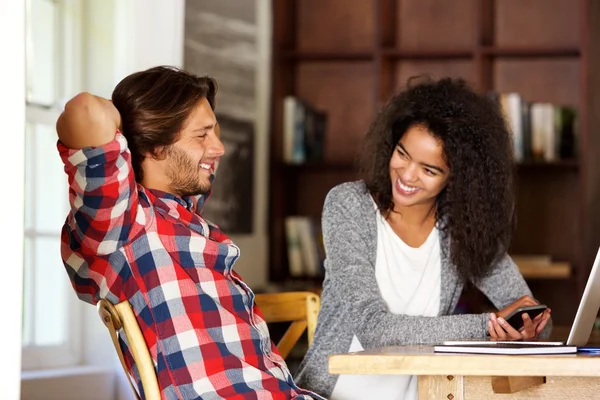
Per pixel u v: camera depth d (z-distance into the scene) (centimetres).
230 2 527
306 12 609
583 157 549
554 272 527
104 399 384
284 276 569
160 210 220
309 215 606
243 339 221
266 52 580
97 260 215
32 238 377
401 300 280
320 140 590
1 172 201
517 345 219
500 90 593
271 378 222
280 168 571
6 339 202
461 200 283
